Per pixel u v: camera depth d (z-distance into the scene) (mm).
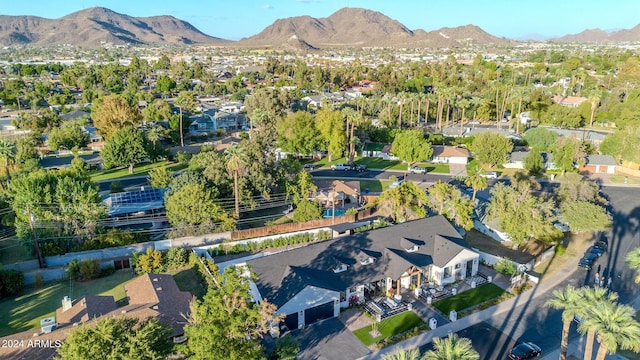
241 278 31641
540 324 40062
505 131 122062
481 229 62688
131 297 42062
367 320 40750
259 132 105250
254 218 67625
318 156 107188
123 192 71125
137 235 57875
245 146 69875
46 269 51594
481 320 40688
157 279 44000
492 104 143500
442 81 180375
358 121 99625
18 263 51812
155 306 38125
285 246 59094
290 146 99875
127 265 53781
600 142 102938
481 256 52781
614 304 28234
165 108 131375
